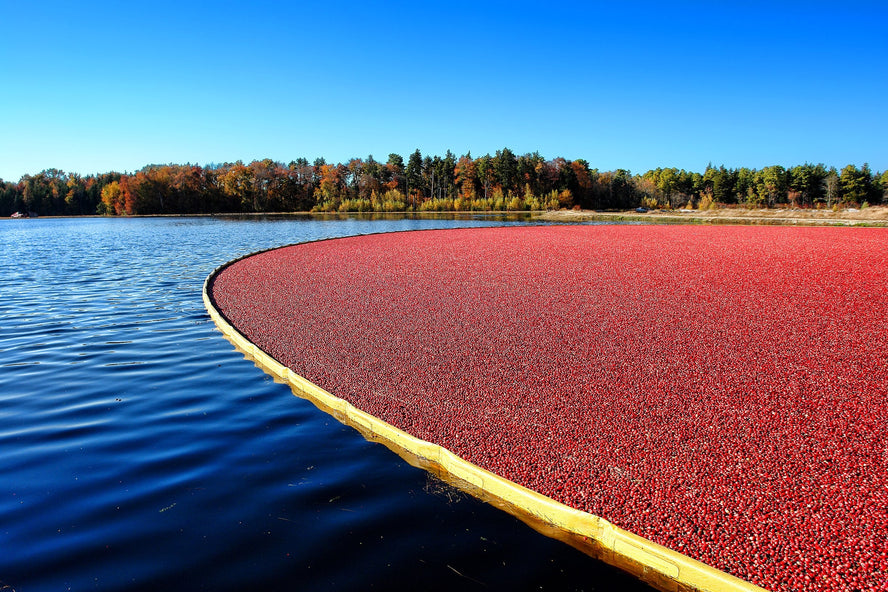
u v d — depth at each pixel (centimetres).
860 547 375
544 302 1130
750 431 545
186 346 899
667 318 986
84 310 1190
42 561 359
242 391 691
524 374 715
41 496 440
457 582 346
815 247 2030
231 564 359
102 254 2428
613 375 705
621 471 477
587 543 393
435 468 496
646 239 2478
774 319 967
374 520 413
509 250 2045
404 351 823
